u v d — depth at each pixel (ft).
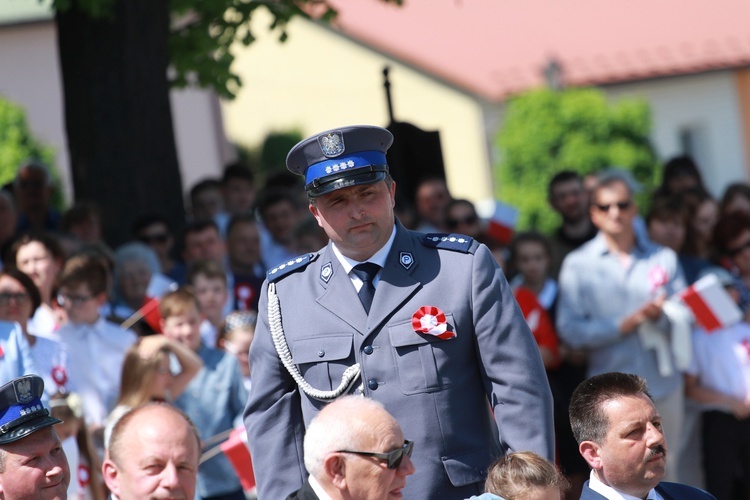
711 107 245.04
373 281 37.55
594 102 194.80
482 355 36.94
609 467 38.86
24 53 170.19
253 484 54.08
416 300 37.01
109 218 84.94
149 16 86.02
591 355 67.46
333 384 37.14
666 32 252.01
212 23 97.71
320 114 255.91
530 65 244.63
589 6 262.26
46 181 86.63
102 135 84.79
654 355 66.69
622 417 38.55
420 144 81.46
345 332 37.19
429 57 246.06
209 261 68.13
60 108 171.53
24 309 54.65
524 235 71.97
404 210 77.82
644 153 192.95
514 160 193.77
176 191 87.35
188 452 35.78
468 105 242.99
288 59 256.11
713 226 73.61
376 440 32.76
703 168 244.83
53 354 55.72
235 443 53.98
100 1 82.58
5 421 37.50
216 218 92.17
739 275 70.90
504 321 36.88
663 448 38.63
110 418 54.39
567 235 84.84
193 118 187.01
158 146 86.38
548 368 67.56
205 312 67.21
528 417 36.29
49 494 37.70
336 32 252.42
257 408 38.68
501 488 34.58
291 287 38.60
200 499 59.72
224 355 61.52
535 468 34.50
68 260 60.59
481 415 37.37
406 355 36.65
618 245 67.82
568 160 190.70
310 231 73.26
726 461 67.46
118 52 84.69
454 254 37.63
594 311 67.82
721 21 253.85
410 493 36.14
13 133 152.97
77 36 84.69
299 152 36.91
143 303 69.00
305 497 33.81
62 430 52.24
